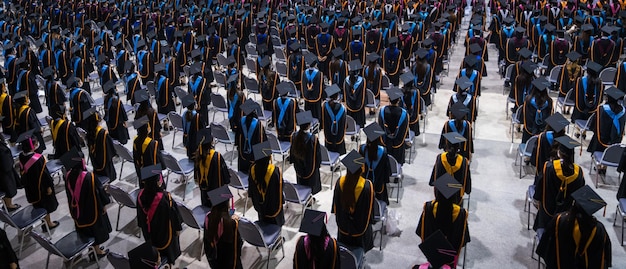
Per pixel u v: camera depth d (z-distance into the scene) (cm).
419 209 677
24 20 1809
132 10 1903
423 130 919
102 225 564
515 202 685
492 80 1216
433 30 1417
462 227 467
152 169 507
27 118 826
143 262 445
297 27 1509
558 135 618
